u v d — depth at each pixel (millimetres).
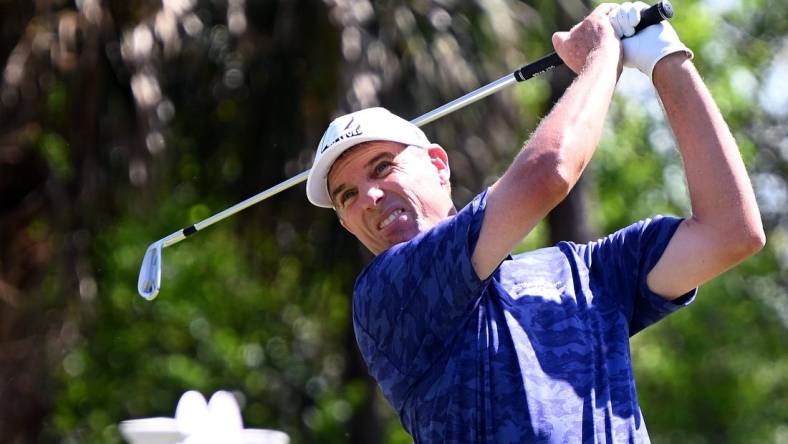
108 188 28953
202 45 28812
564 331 12273
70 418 50375
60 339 31844
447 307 12188
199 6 28906
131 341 51406
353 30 27938
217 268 53406
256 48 29062
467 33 29062
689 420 68625
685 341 67875
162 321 53531
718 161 12578
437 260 12203
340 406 51406
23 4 27984
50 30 27578
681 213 65438
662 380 67000
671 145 64938
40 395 33406
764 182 69375
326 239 32281
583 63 13164
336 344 40500
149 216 29297
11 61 27516
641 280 12930
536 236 51500
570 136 11977
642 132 64625
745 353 69188
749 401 69000
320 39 28594
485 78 29156
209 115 30391
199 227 15594
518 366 12008
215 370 54062
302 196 31297
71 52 27609
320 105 29266
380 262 12812
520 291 12492
